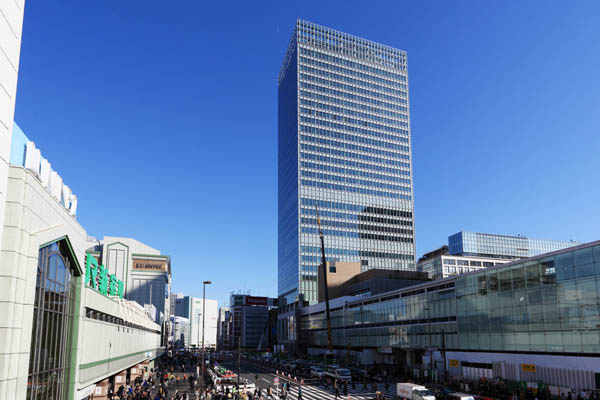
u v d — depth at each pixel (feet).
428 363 228.63
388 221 615.16
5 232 68.18
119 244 528.63
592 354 140.56
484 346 188.55
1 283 67.05
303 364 284.20
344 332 355.36
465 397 124.16
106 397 148.36
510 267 177.58
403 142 655.76
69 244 95.45
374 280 392.27
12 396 67.41
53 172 92.63
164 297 529.86
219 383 181.06
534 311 164.04
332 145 612.70
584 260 146.41
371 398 159.33
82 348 105.50
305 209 578.25
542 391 145.79
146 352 258.16
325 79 634.43
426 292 237.04
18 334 69.62
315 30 649.61
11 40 64.64
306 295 552.00
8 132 64.54
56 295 90.99
